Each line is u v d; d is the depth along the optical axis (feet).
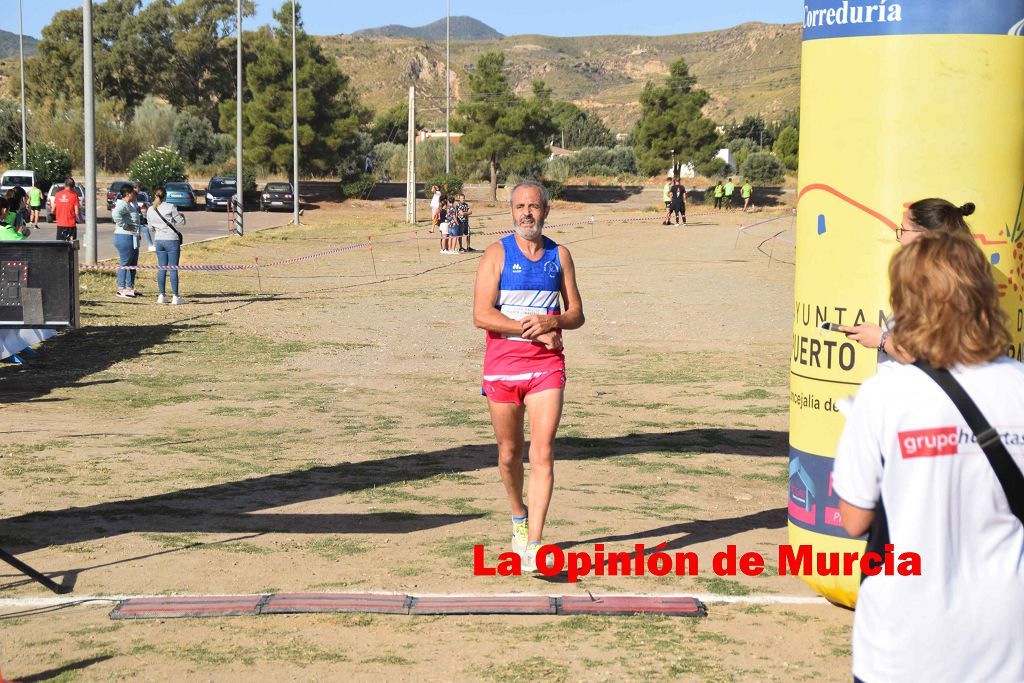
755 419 35.60
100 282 75.41
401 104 386.73
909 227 13.03
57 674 13.94
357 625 15.80
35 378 42.09
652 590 17.42
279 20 211.82
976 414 8.51
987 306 8.64
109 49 375.04
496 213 185.98
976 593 8.55
